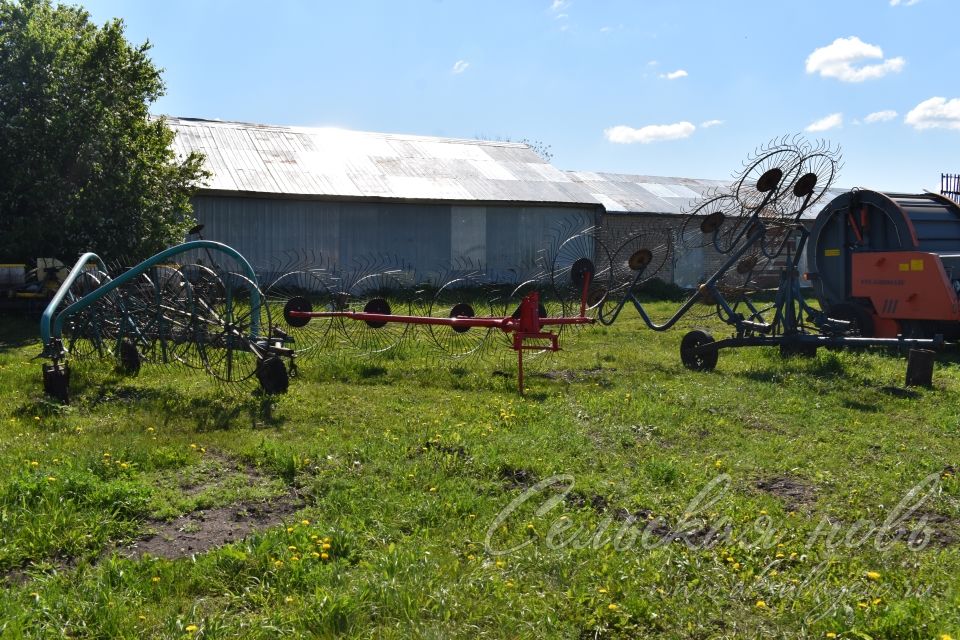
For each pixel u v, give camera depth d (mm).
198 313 9805
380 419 8414
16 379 10000
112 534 5246
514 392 10133
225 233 25094
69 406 8562
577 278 12422
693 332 12227
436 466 6613
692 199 33781
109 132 19750
